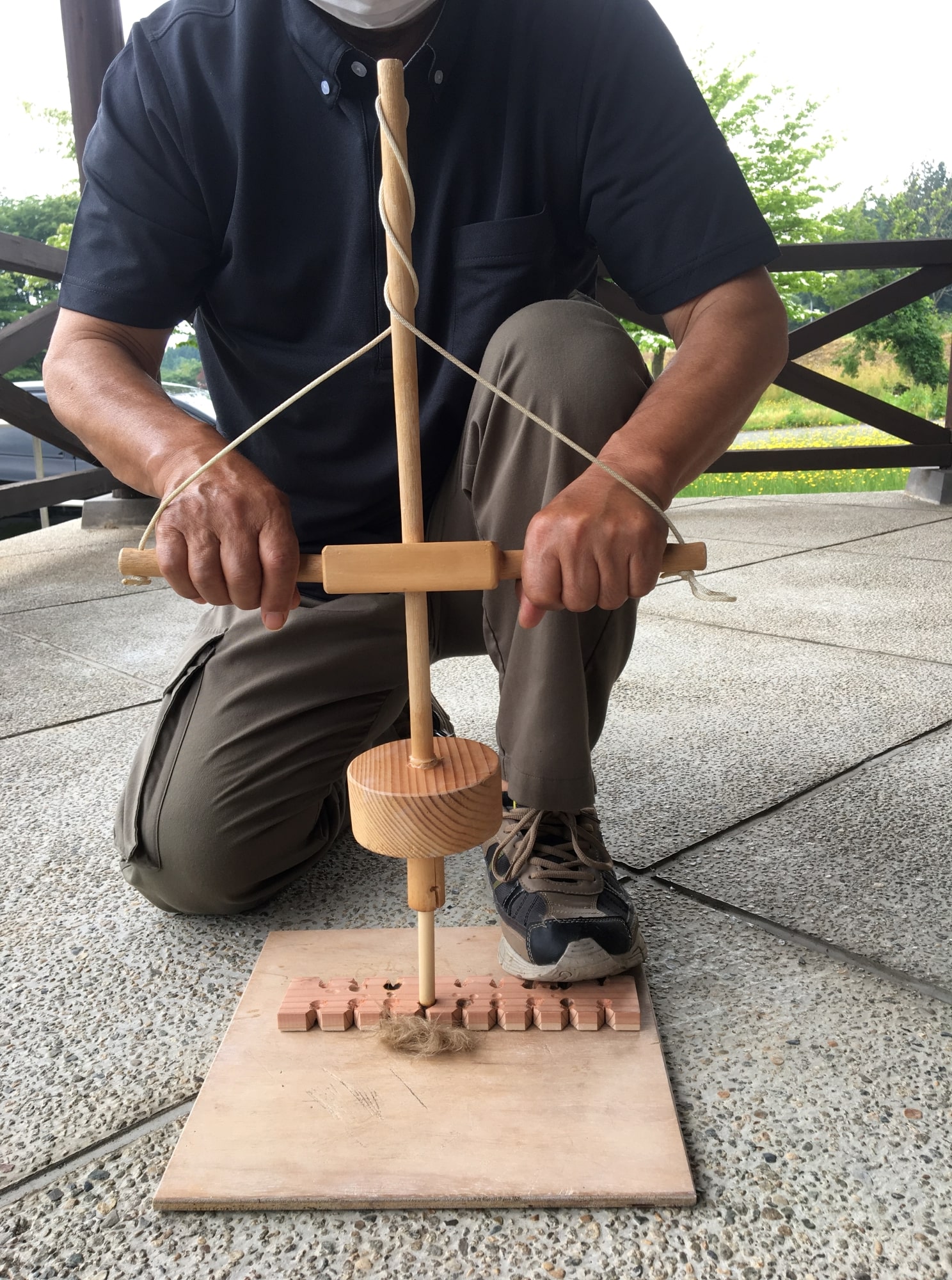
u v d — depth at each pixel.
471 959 1.06
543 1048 0.91
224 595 0.79
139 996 1.04
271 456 1.16
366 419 1.11
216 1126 0.82
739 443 9.12
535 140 1.04
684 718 1.85
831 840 1.35
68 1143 0.82
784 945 1.10
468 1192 0.74
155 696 2.08
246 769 1.11
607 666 1.05
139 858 1.13
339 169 1.03
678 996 1.01
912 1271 0.68
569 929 0.96
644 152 1.02
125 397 0.94
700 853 1.32
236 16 1.01
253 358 1.11
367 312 1.07
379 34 1.00
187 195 1.05
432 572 0.76
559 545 0.75
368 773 0.83
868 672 2.10
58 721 1.93
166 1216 0.75
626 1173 0.76
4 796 1.58
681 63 1.05
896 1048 0.92
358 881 1.29
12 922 1.19
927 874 1.24
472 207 1.06
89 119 3.99
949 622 2.49
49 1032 0.98
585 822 1.06
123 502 4.42
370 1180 0.76
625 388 0.94
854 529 3.96
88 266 1.04
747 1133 0.82
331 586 0.76
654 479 0.80
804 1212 0.74
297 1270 0.70
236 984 1.05
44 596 3.11
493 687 2.12
